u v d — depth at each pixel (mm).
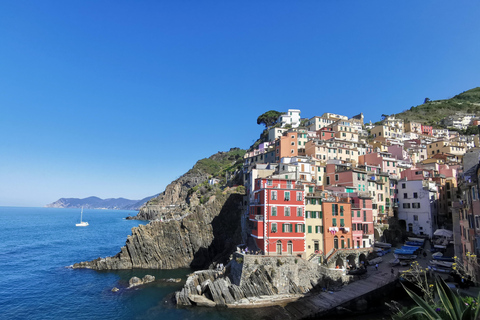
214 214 104125
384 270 63438
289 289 58594
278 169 94000
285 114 193625
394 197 94312
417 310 20219
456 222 61188
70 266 94438
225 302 56438
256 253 64188
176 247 96688
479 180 46375
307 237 66375
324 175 96812
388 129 161500
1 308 59938
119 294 67062
